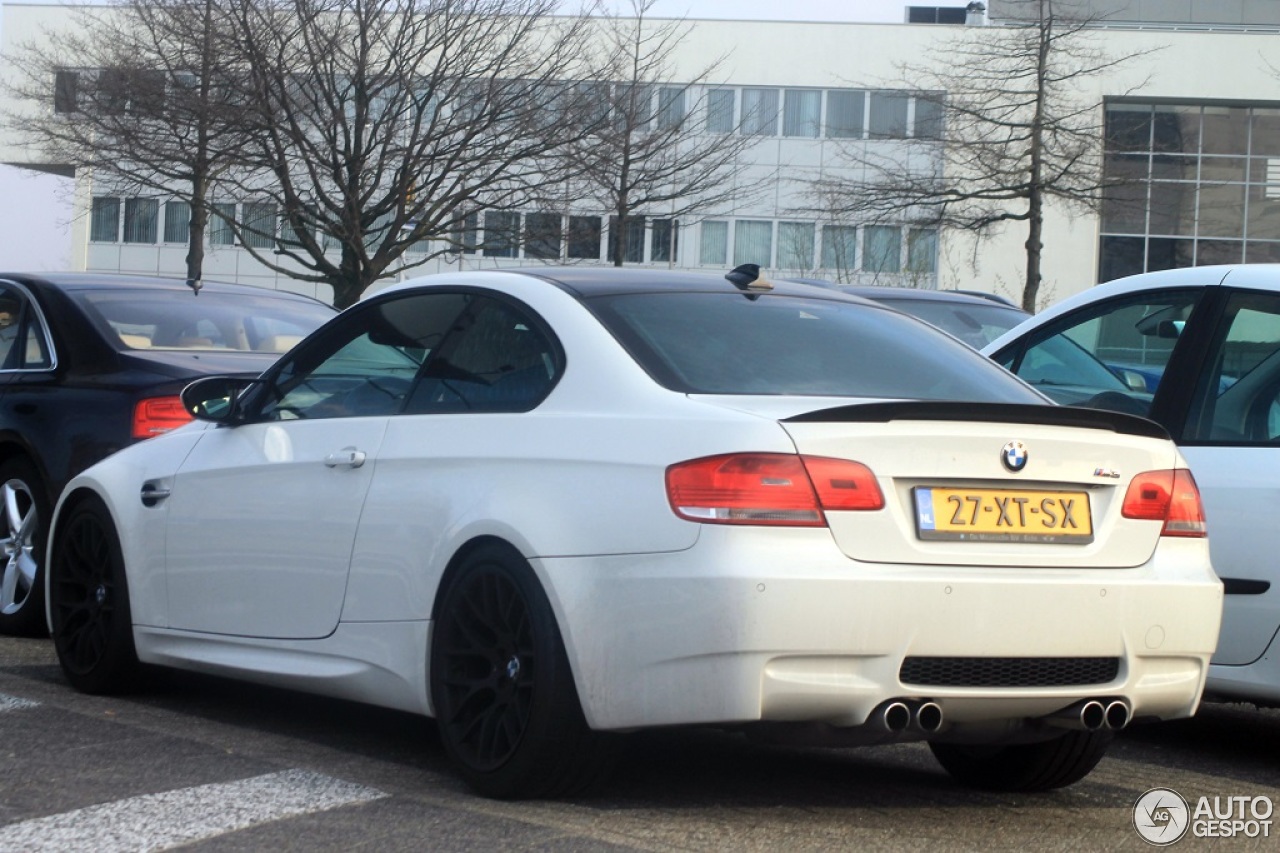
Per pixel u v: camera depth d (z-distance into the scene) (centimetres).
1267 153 5025
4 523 761
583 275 505
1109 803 492
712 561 396
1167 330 614
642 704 408
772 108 5031
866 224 3803
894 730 401
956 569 410
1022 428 427
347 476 508
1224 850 437
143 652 593
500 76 2797
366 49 2641
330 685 507
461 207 2892
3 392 766
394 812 431
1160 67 4972
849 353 486
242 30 2581
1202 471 568
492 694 453
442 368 502
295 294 905
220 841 401
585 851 396
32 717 560
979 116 3584
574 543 423
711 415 416
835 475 403
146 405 707
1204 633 444
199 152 2622
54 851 391
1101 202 3622
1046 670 419
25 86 3259
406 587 477
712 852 402
